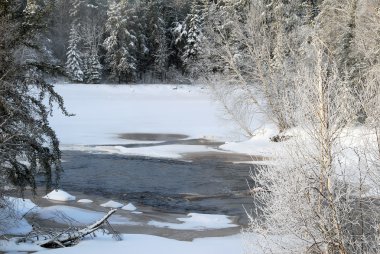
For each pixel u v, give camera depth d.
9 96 13.48
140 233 14.00
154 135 39.16
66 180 22.45
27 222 14.30
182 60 74.62
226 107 36.94
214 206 18.33
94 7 86.19
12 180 13.78
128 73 74.50
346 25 31.55
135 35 76.69
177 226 15.11
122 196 19.75
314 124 9.38
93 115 49.38
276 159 10.12
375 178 9.46
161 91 67.19
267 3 36.66
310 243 9.34
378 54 17.38
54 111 50.12
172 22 86.00
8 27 13.12
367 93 9.58
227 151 32.31
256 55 34.34
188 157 29.97
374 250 9.34
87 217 15.67
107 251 11.26
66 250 11.24
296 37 34.44
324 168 9.24
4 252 11.18
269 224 10.15
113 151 31.45
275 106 32.81
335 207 9.06
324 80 9.45
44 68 14.62
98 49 78.62
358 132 10.22
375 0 27.72
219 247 12.10
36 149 14.24
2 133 13.31
